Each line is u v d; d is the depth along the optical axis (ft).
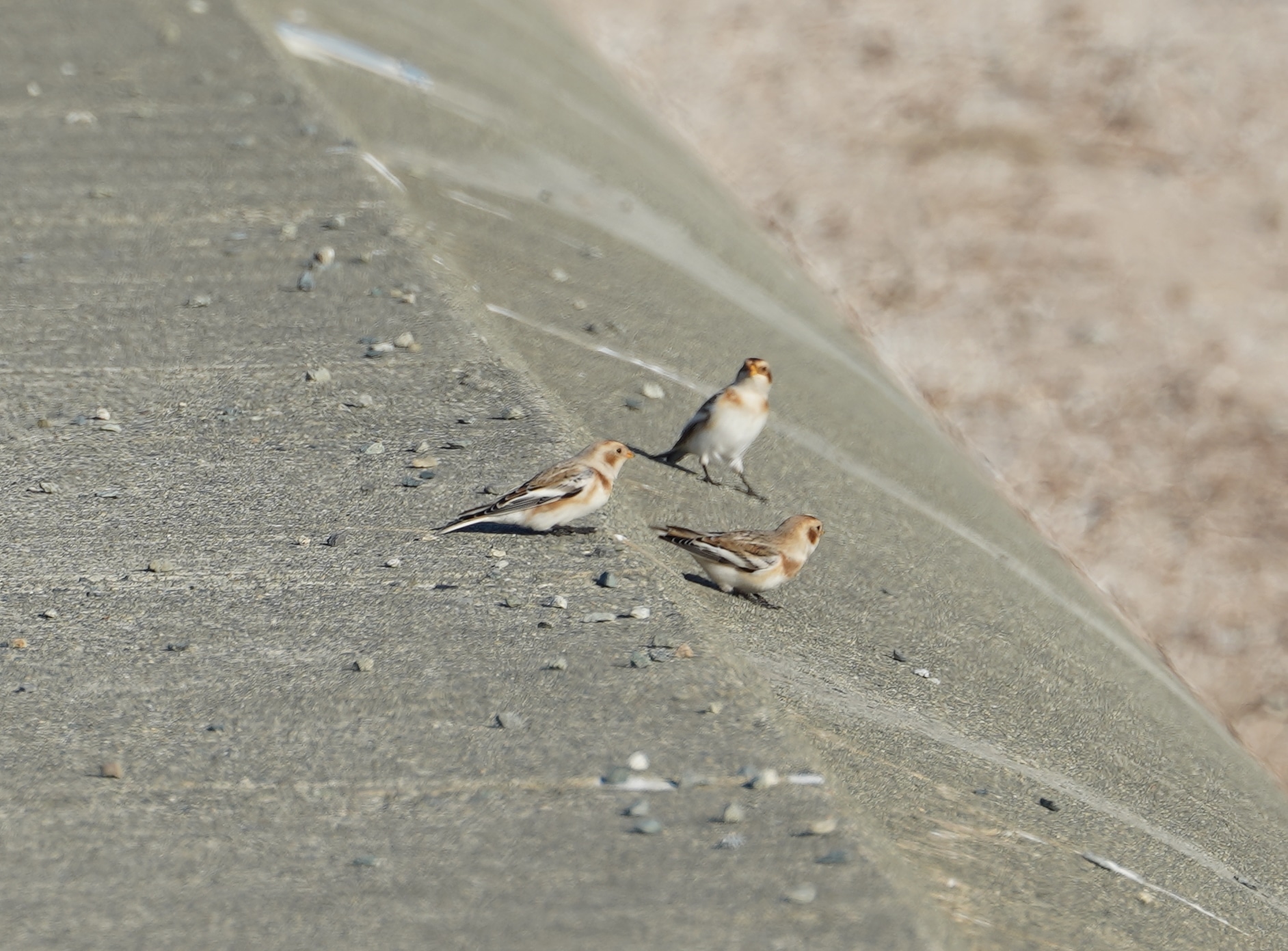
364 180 58.29
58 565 32.78
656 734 26.35
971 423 82.33
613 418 46.62
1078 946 24.14
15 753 25.71
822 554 42.06
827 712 31.37
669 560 36.70
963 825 28.07
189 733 26.45
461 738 26.21
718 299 66.59
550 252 62.69
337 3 88.58
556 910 21.48
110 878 22.34
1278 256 105.60
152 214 53.78
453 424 40.06
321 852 23.02
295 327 45.73
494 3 111.45
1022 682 39.09
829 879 22.35
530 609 30.91
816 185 114.62
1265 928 29.43
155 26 75.41
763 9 152.35
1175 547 71.00
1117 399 85.46
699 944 20.71
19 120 62.28
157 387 41.98
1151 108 129.08
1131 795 34.50
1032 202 112.06
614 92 109.81
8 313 45.91
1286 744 57.41
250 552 33.37
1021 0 152.15
